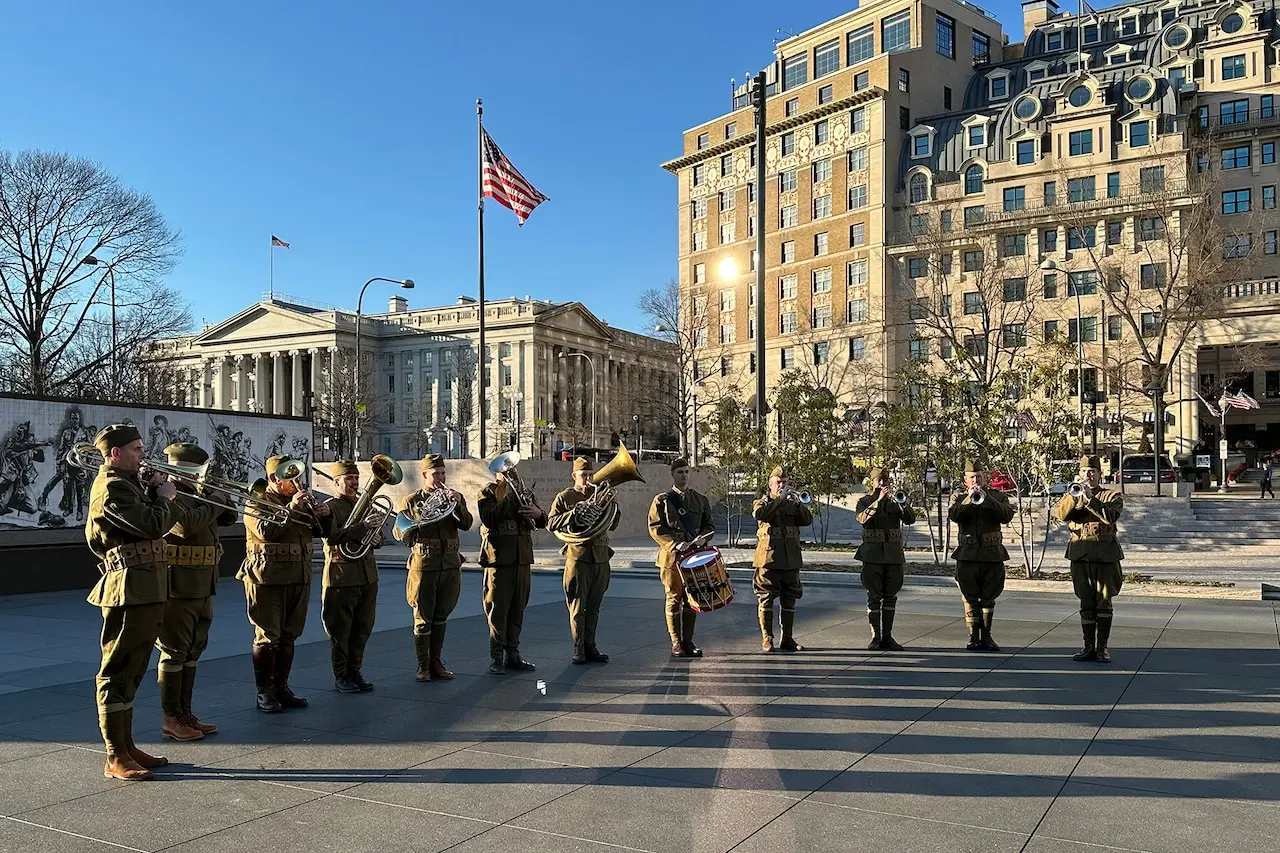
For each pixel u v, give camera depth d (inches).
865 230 2987.2
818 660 399.2
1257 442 2620.6
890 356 2847.0
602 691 338.0
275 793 226.7
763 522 426.9
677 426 2915.8
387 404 4424.2
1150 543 1119.6
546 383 4146.2
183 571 276.1
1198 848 190.1
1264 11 2596.0
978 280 2202.3
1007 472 792.3
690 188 3572.8
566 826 203.0
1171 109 2566.4
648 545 1167.0
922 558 957.2
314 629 498.9
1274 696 325.4
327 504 337.1
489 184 1277.1
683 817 208.1
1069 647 430.9
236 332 4394.7
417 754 258.8
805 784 230.7
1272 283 2098.9
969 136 2891.2
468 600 629.9
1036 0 3304.6
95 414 745.0
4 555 679.7
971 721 291.4
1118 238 2488.9
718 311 3440.0
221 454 847.1
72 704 324.8
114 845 193.9
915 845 191.5
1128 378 2046.0
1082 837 195.8
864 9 3230.8
